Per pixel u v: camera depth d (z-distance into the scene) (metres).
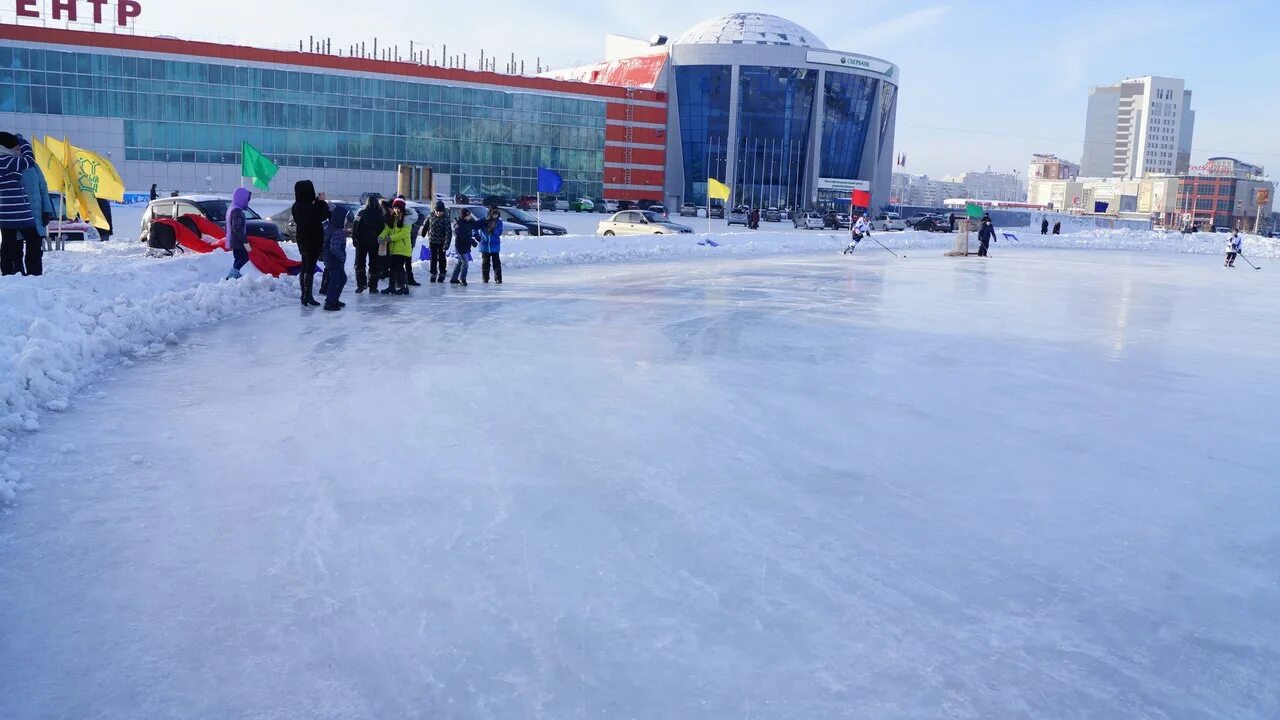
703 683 3.27
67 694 3.15
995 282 22.16
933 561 4.41
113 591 3.92
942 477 5.77
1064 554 4.54
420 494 5.18
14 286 9.07
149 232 18.97
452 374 8.59
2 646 3.46
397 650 3.47
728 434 6.65
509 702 3.12
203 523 4.70
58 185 17.75
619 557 4.36
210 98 71.56
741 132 97.56
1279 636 3.73
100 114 68.00
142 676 3.27
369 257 15.65
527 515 4.88
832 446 6.41
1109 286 22.20
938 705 3.15
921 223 64.94
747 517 4.93
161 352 9.61
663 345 10.71
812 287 19.16
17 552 4.30
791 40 102.81
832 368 9.48
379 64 77.69
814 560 4.38
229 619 3.69
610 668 3.36
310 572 4.14
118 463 5.66
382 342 10.43
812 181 99.06
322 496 5.12
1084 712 3.14
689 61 96.25
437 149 81.38
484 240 18.42
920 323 13.54
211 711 3.07
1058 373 9.67
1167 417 7.69
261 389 7.82
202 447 6.04
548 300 15.30
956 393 8.41
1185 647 3.62
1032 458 6.28
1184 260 38.59
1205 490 5.64
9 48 64.88
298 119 75.06
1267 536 4.86
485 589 3.99
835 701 3.16
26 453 5.81
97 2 67.94
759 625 3.71
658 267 24.38
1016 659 3.49
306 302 13.66
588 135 89.75
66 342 8.41
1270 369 10.38
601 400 7.62
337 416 6.90
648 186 98.19
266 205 58.72
